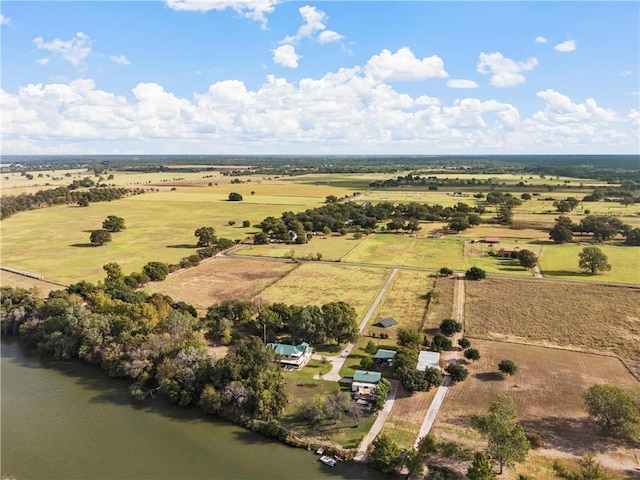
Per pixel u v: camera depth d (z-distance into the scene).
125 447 67.12
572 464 61.16
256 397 73.12
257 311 111.50
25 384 85.75
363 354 94.12
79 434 70.31
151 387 82.88
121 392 82.75
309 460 64.12
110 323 96.50
